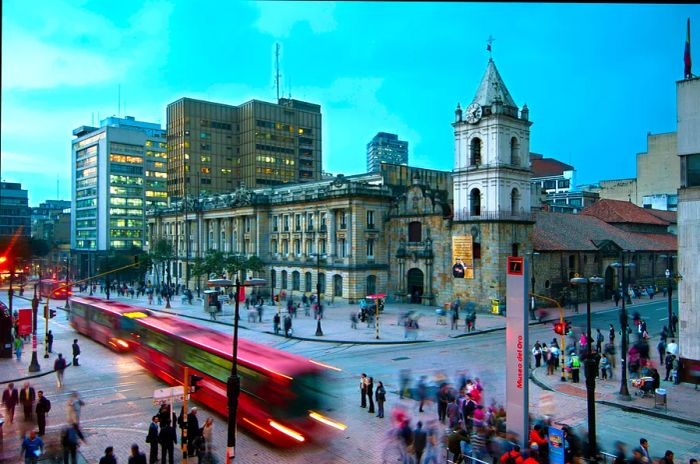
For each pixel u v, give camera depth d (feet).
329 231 240.53
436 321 175.32
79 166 526.98
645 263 264.93
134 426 77.61
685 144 99.09
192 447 65.72
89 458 65.92
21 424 77.77
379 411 79.56
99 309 145.59
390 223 236.22
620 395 89.56
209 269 259.19
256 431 70.49
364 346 137.18
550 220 245.04
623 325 95.04
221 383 78.38
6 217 476.13
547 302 208.23
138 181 495.41
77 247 529.45
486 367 111.86
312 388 69.15
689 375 97.50
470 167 197.47
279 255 273.33
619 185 364.58
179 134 425.28
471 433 67.10
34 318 114.01
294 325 170.30
